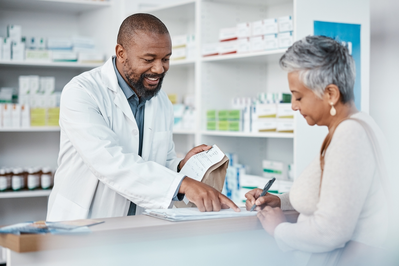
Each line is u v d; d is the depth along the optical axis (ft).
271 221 3.68
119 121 5.58
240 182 8.57
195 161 5.22
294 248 3.47
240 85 9.64
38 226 3.34
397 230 3.34
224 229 3.63
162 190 4.53
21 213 11.53
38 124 10.32
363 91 7.48
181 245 3.51
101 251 3.25
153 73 5.22
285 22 7.79
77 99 5.09
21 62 10.16
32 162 11.62
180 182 4.50
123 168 4.66
